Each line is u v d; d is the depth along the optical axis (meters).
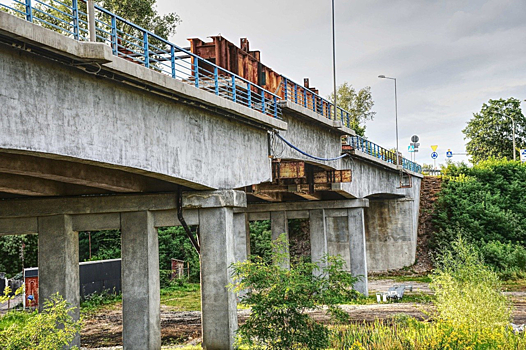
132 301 20.70
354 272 39.88
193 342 23.30
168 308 35.69
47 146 13.14
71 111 13.97
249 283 16.00
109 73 14.93
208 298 20.59
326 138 33.66
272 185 33.03
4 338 12.51
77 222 21.69
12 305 34.97
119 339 24.94
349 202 39.62
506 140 86.31
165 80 16.56
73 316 21.23
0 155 15.72
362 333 19.66
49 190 21.23
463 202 55.12
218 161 21.17
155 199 21.03
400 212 54.22
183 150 18.94
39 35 11.83
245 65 25.73
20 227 21.95
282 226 39.59
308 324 15.94
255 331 15.80
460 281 20.31
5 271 48.88
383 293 41.09
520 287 41.31
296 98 28.92
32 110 12.74
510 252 48.78
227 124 22.00
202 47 24.91
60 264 21.27
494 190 57.06
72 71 14.05
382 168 47.44
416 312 29.70
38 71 12.97
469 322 19.09
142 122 16.83
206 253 20.78
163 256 54.59
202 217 20.95
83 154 14.31
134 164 16.36
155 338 20.73
